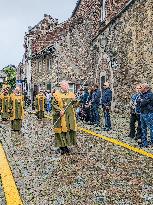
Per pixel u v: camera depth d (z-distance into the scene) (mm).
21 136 13945
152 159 8992
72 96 10078
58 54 31984
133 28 17734
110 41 21531
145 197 6121
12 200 5910
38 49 43156
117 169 8070
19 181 7180
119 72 20156
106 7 22938
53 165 8602
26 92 44031
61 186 6840
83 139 12742
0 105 21938
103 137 12836
